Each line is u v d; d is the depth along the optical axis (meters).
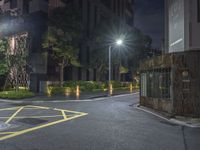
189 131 10.15
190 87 13.24
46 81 32.38
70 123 11.79
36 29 34.69
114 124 11.56
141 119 13.05
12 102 22.14
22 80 31.78
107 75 50.25
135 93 35.25
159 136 9.23
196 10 17.38
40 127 10.80
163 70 15.12
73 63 34.06
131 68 55.00
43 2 35.53
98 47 41.75
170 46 21.22
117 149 7.55
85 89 36.44
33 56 33.09
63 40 32.09
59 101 22.98
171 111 13.56
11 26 34.19
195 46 17.23
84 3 43.78
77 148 7.63
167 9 23.17
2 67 29.91
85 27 43.69
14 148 7.60
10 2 38.19
